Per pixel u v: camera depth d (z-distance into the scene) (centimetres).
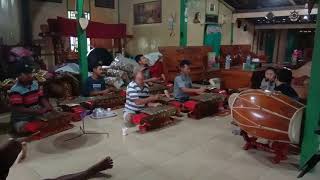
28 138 376
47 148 352
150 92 564
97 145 362
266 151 338
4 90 518
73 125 440
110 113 494
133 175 283
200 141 376
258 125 306
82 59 591
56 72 641
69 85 621
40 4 785
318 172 274
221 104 519
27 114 397
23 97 395
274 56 1191
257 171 293
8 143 114
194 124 450
